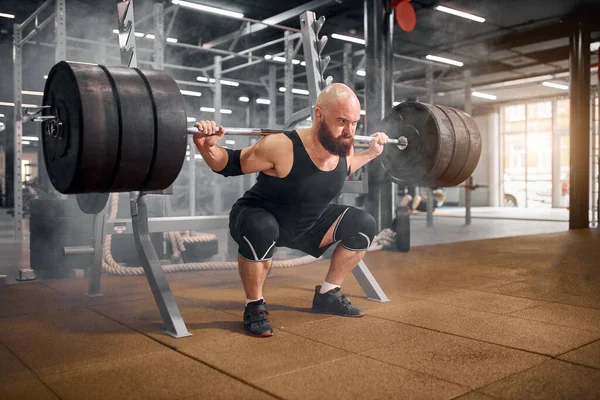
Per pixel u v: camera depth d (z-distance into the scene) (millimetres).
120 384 1337
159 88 1582
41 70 8938
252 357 1548
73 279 3012
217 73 6555
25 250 4461
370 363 1485
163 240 3684
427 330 1836
